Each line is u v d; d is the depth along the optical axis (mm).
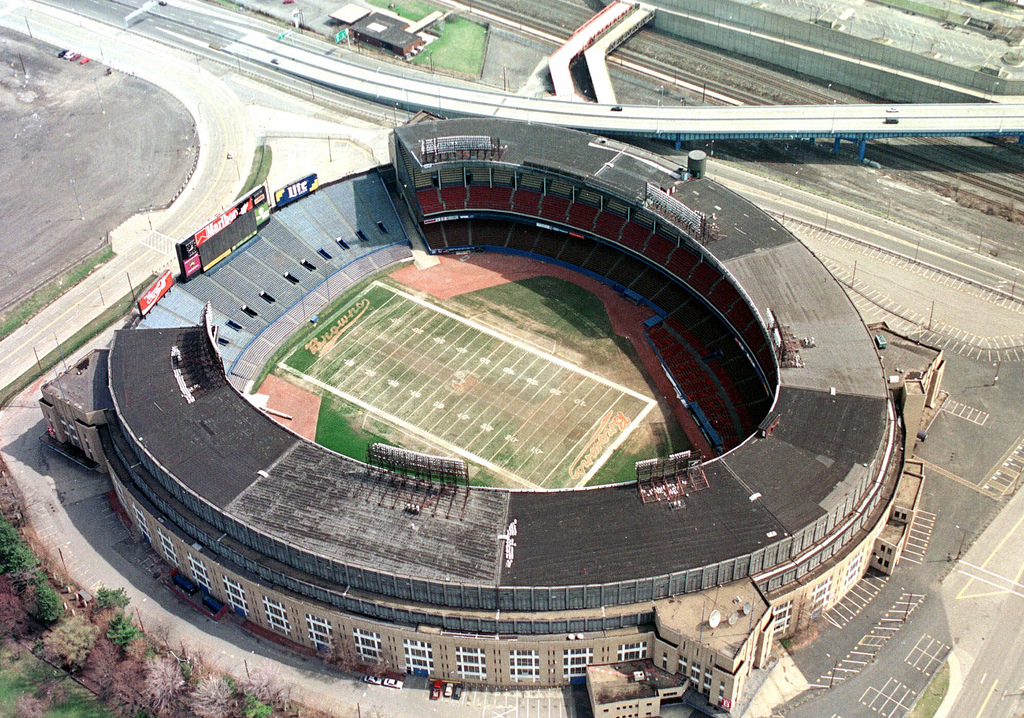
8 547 165750
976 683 149875
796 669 152625
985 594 162125
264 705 147125
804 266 197000
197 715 147375
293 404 199625
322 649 157875
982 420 191250
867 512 159375
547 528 154125
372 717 149125
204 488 161750
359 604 150750
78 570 170875
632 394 199875
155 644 158500
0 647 159375
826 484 158000
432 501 158625
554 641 146250
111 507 181875
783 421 168125
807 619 157250
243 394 188750
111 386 181625
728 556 148375
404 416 196625
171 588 168125
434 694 151625
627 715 146375
